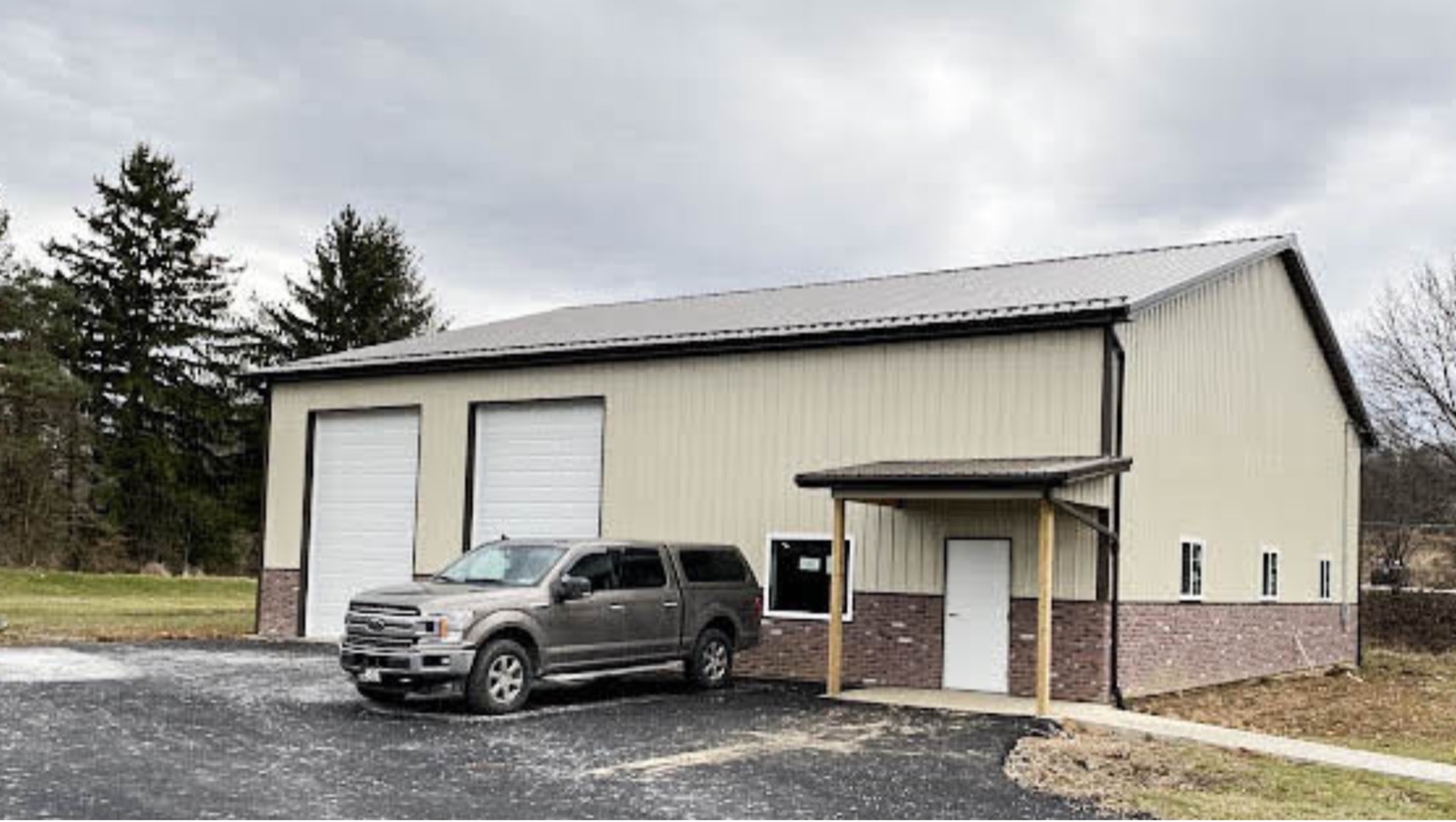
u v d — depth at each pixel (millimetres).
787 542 18984
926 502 17594
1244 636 21000
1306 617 23875
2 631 22562
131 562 49312
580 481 21578
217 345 52781
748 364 19688
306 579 24922
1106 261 22891
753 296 26031
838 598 16438
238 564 52375
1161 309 18266
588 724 13359
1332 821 9953
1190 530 18953
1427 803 11000
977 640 17016
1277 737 14172
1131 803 10117
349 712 13797
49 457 44469
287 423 25609
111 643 21750
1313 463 24438
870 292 23219
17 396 43469
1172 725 14195
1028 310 16906
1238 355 21000
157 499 49875
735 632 16984
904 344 18188
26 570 40906
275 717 13258
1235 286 20953
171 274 51562
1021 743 12672
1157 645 17734
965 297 19859
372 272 56281
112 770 10055
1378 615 31938
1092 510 16203
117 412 49656
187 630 25062
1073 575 16406
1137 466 17250
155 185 51250
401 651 13742
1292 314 23453
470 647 13734
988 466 15891
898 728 13531
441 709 14234
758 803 9578
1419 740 15891
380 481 24266
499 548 15625
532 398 22156
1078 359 16766
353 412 24828
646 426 20719
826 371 18875
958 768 11273
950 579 17312
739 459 19609
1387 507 37938
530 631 14289
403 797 9375
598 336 21625
